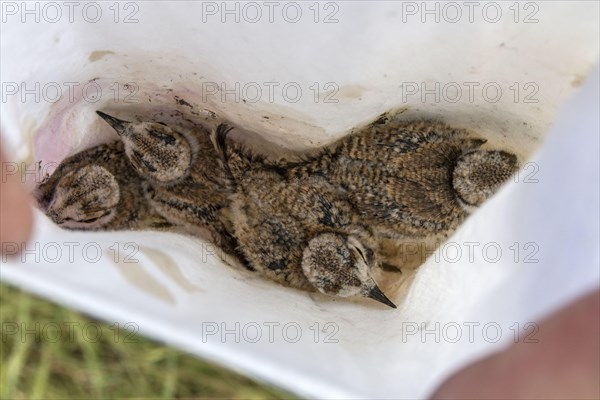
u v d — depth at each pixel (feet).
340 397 1.05
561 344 1.03
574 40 0.99
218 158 1.18
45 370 1.44
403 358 1.06
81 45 1.05
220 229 1.16
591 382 1.03
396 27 0.98
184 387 1.44
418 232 1.17
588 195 1.03
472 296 1.04
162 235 1.10
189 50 1.05
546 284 1.04
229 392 1.42
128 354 1.43
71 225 1.13
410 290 1.12
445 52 1.02
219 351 1.06
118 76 1.10
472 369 1.03
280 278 1.15
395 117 1.13
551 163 1.05
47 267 1.05
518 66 1.03
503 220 1.04
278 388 1.41
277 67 1.03
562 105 1.04
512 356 1.03
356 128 1.13
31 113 1.05
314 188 1.17
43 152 1.09
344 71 1.02
